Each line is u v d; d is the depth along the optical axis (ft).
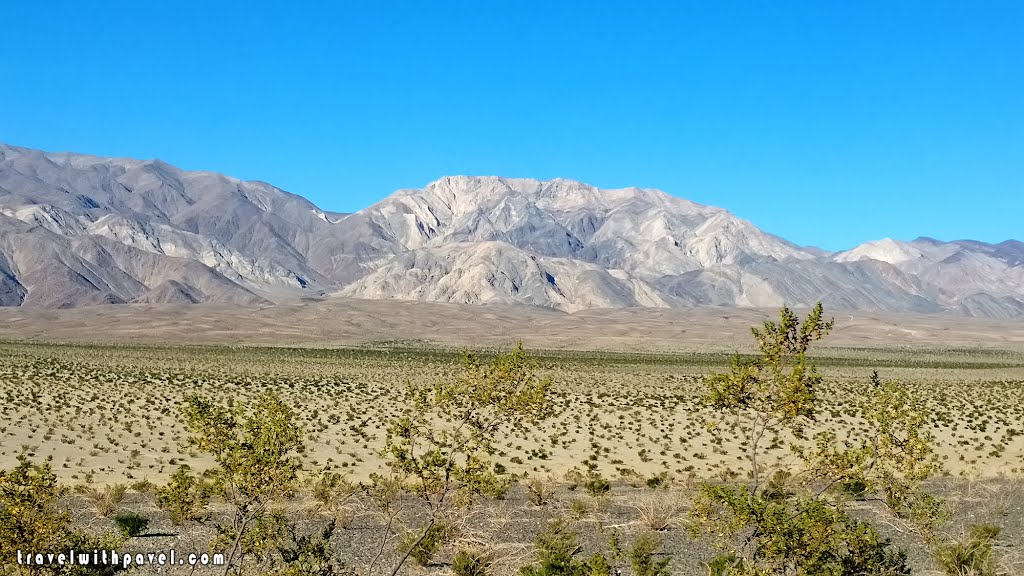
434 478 62.28
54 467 127.95
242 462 58.34
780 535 60.64
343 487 106.52
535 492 107.76
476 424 62.64
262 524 64.49
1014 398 267.18
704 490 63.26
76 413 188.34
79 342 522.06
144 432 167.43
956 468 144.46
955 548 81.10
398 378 304.09
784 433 182.91
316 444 157.89
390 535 87.45
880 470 63.26
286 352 456.45
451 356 439.22
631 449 162.91
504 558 80.53
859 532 63.36
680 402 245.65
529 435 176.14
